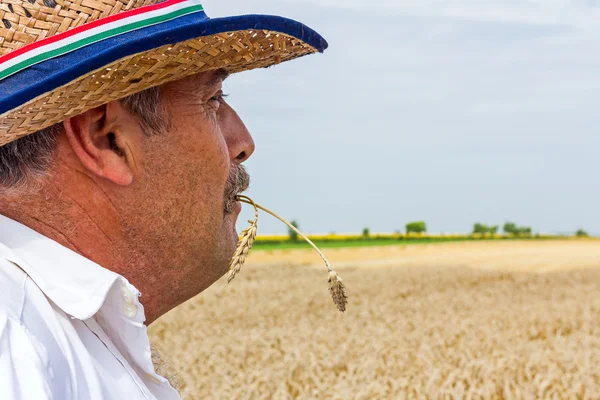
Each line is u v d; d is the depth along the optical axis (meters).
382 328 13.16
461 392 8.12
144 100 1.35
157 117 1.37
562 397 8.27
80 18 1.19
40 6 1.17
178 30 1.20
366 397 8.18
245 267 32.97
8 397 0.91
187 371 9.49
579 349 10.76
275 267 33.19
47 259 1.21
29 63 1.16
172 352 11.26
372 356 10.27
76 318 1.20
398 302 19.36
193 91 1.43
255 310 17.61
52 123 1.22
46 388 0.96
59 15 1.18
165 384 1.36
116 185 1.34
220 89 1.50
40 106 1.18
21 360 0.97
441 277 27.52
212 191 1.46
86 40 1.18
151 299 1.45
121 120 1.33
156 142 1.37
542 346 11.64
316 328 14.04
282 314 16.88
